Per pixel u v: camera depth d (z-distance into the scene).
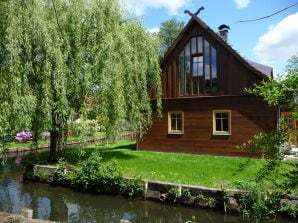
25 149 24.75
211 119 18.48
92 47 14.15
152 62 17.61
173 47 19.72
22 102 11.00
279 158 4.06
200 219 10.10
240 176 12.89
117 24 15.04
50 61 12.95
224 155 17.92
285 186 4.14
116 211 11.28
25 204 12.04
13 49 10.73
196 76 19.09
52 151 16.31
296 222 8.91
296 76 3.73
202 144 18.70
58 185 14.29
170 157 17.62
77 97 14.24
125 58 14.93
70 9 14.24
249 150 4.39
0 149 11.27
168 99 19.91
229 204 10.37
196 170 14.23
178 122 19.73
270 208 4.48
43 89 12.86
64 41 13.84
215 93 18.38
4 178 16.05
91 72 13.94
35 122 13.33
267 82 4.02
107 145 22.95
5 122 10.41
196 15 18.80
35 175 15.05
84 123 14.04
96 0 14.54
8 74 10.71
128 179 12.51
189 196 11.17
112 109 14.38
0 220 7.33
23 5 11.63
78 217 10.81
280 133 4.02
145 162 16.16
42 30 12.30
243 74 17.44
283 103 3.84
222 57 18.12
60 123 14.59
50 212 11.25
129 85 15.53
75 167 14.61
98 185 13.03
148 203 11.68
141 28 16.98
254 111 17.11
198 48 19.03
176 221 10.13
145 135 20.41
